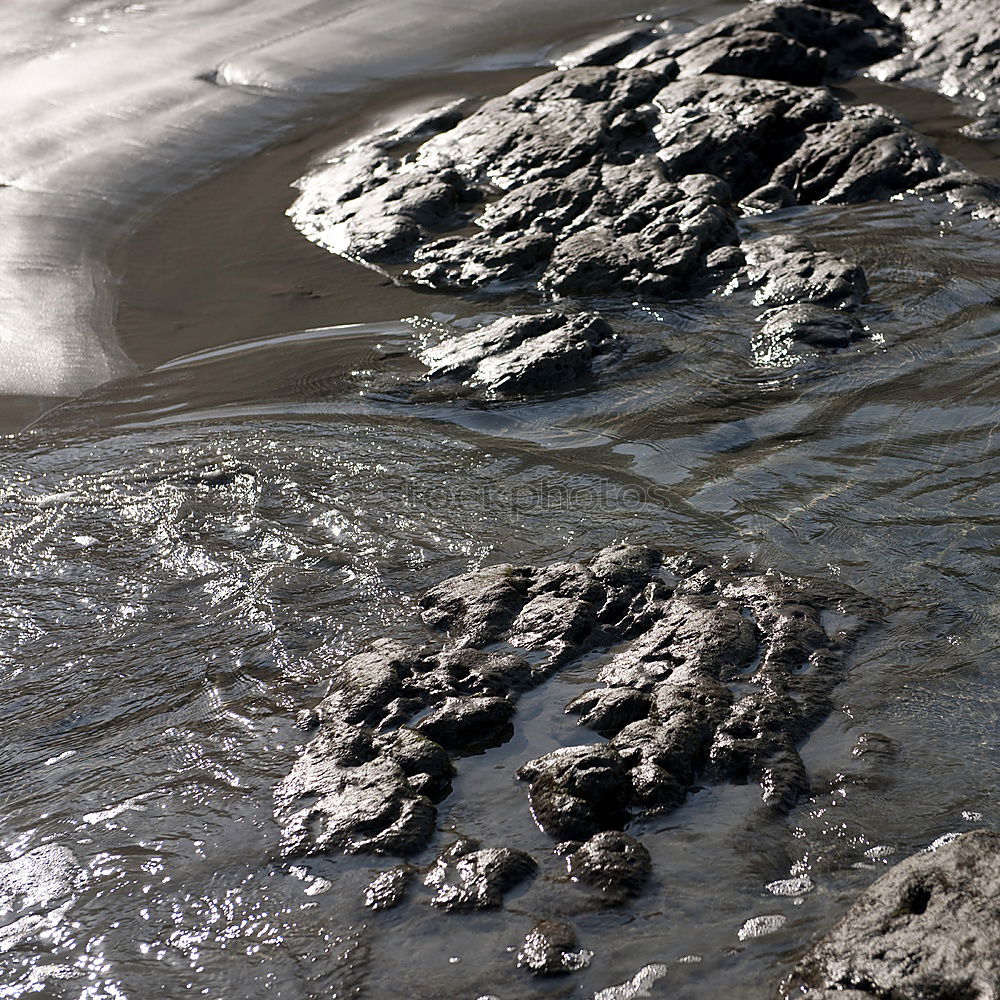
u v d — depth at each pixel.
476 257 8.88
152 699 4.72
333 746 4.29
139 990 3.43
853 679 4.49
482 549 5.58
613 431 6.61
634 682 4.48
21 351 8.12
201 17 14.25
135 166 10.99
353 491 6.17
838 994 2.98
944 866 3.21
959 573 5.12
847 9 13.34
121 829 4.05
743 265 8.44
